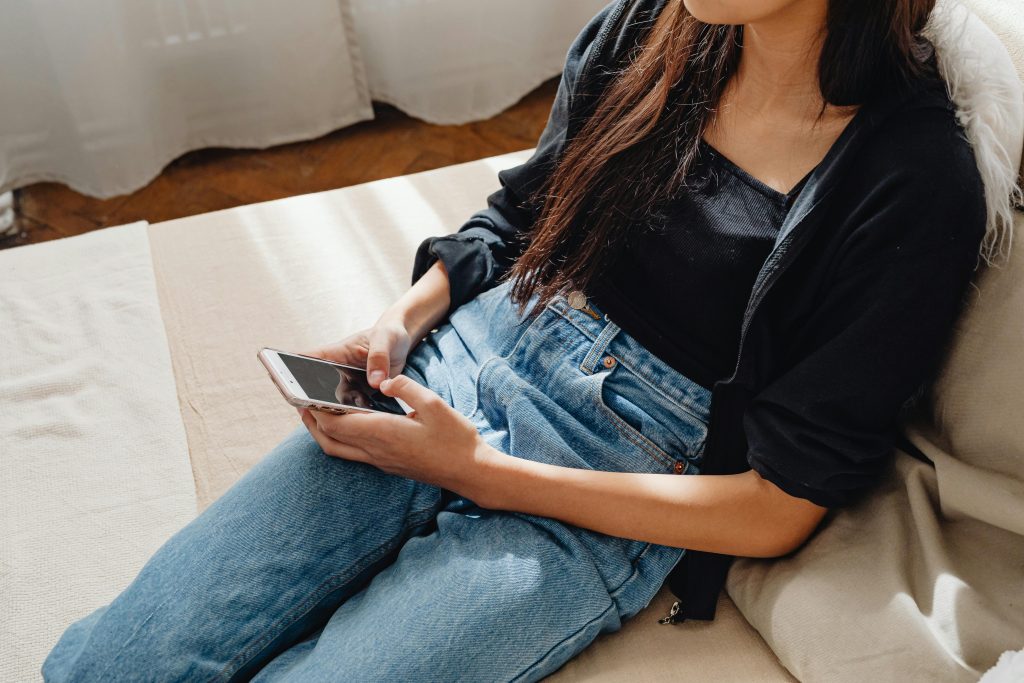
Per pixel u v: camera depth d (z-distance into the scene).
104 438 1.11
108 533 1.02
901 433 0.92
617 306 0.92
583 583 0.82
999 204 0.77
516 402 0.90
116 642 0.79
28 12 1.84
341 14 2.08
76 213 2.04
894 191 0.76
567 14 2.23
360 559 0.86
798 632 0.82
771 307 0.84
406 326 1.02
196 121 2.13
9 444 1.10
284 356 0.90
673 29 0.89
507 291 1.01
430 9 2.08
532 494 0.84
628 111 0.95
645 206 0.89
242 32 2.01
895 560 0.83
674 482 0.85
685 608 0.89
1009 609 0.79
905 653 0.77
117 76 1.92
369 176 2.12
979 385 0.83
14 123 1.98
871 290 0.77
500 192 1.11
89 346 1.20
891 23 0.76
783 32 0.81
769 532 0.84
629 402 0.90
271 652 0.83
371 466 0.89
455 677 0.76
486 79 2.22
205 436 1.12
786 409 0.80
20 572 0.99
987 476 0.83
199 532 0.85
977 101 0.78
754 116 0.86
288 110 2.15
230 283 1.29
